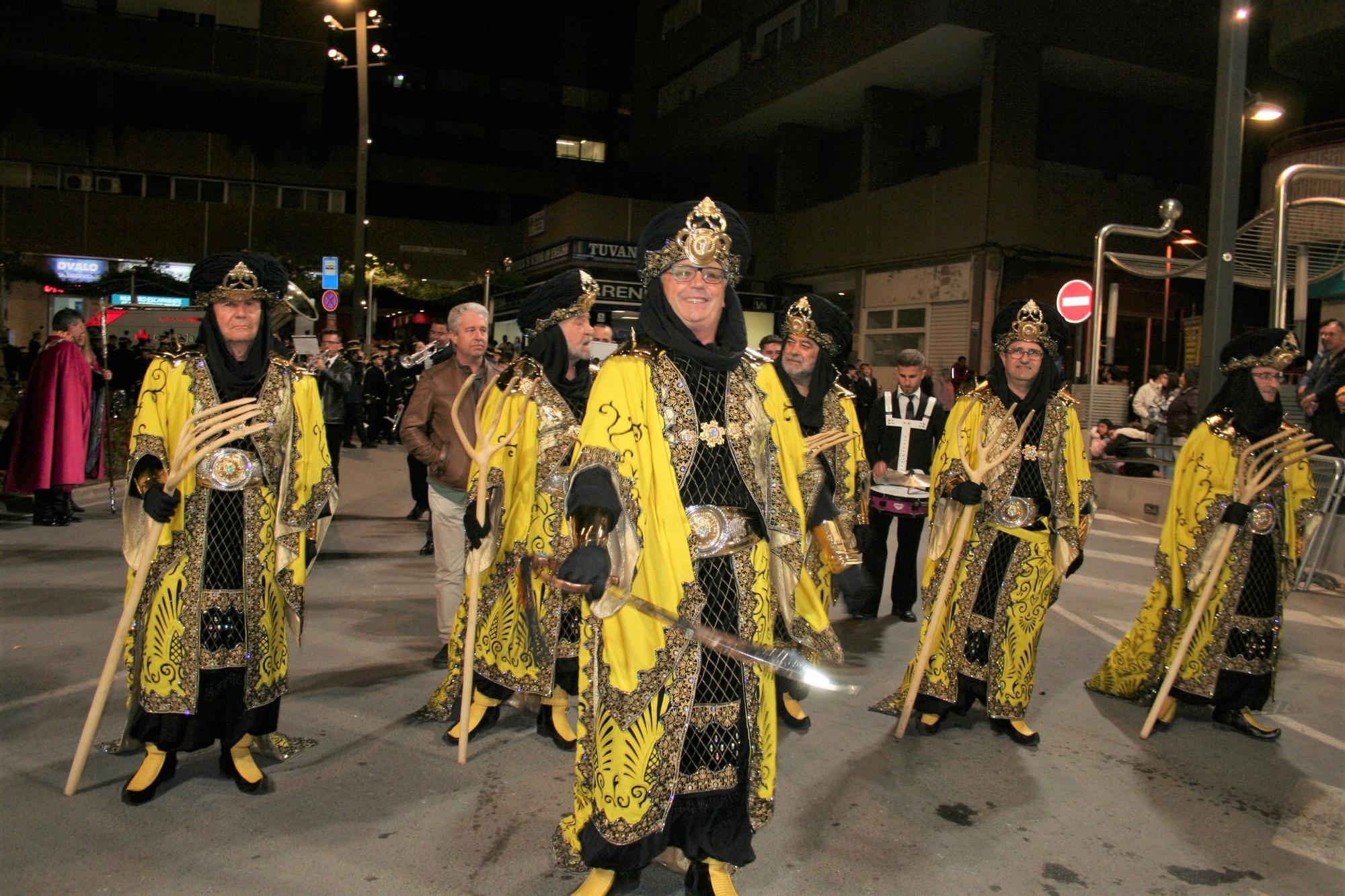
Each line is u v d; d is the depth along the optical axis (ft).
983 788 12.53
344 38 114.62
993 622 14.05
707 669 8.61
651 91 108.58
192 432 10.61
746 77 85.92
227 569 11.16
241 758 11.78
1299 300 44.04
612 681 8.49
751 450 8.77
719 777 8.66
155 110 103.24
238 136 102.68
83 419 28.17
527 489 13.55
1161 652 15.37
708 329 8.94
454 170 117.80
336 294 70.03
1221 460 14.48
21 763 12.25
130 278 79.15
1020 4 64.59
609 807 8.42
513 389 13.48
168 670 10.85
